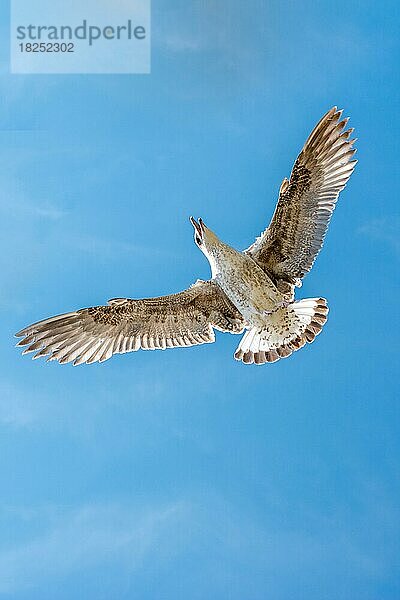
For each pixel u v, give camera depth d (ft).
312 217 39.45
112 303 39.73
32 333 39.34
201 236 39.88
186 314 40.40
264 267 39.52
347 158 39.65
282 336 40.06
